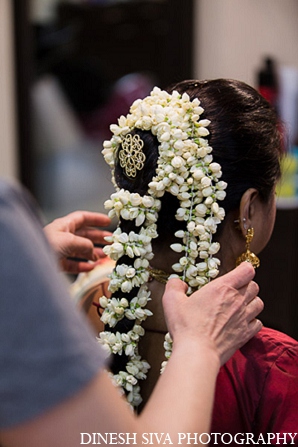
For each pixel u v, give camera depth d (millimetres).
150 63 2393
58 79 2576
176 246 931
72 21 2492
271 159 966
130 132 967
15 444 601
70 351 592
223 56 2221
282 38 2201
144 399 1017
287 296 1993
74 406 593
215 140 932
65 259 1323
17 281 578
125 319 979
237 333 822
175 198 939
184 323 799
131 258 965
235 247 982
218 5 2189
